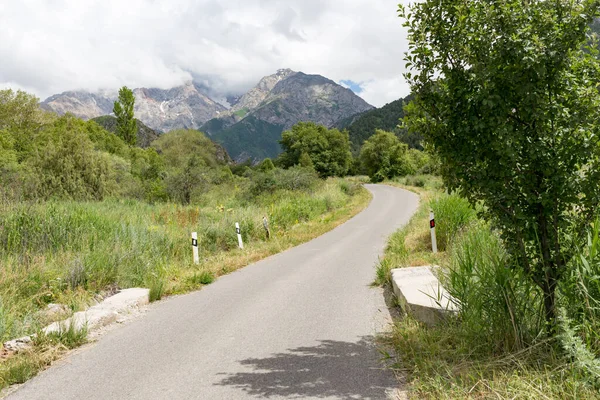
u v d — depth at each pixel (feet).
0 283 25.22
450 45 14.20
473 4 14.19
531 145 13.47
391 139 291.38
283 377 14.56
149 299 27.35
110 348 18.63
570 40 12.91
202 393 13.60
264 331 19.98
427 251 37.22
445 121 14.55
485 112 13.61
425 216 62.64
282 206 75.97
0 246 32.73
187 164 99.91
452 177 15.28
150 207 70.03
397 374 14.35
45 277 27.22
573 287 13.12
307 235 58.65
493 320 14.76
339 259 40.47
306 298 26.13
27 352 17.72
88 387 14.57
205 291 29.60
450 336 16.07
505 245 15.08
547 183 13.93
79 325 20.85
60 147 76.13
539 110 13.46
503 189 14.06
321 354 16.63
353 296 26.16
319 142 317.22
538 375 11.80
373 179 278.87
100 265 30.35
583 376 11.48
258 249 47.06
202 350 17.72
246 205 92.58
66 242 35.55
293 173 114.93
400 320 20.33
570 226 14.12
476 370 12.94
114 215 49.29
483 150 14.07
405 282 24.45
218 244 48.57
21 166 90.33
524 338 14.07
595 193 13.30
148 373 15.52
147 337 19.93
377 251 44.09
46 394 14.17
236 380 14.48
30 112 183.42
